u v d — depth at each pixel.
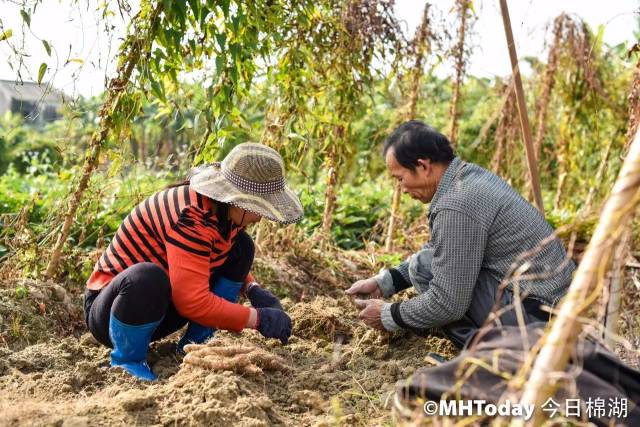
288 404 2.88
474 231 2.93
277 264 4.71
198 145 4.26
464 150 7.07
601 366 2.36
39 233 4.40
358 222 6.68
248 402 2.64
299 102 4.28
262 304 3.40
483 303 3.00
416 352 3.41
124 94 3.65
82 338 3.38
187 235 2.88
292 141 4.42
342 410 2.82
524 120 4.16
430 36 5.32
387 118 6.34
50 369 3.04
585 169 7.23
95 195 4.09
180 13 3.49
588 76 6.60
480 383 2.34
